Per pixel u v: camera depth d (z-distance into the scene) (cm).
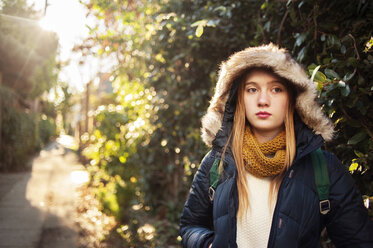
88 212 557
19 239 432
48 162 1286
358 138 155
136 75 536
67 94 2973
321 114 125
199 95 388
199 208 141
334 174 121
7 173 965
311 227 117
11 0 919
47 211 575
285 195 119
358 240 116
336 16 192
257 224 124
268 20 256
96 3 485
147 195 511
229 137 134
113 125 692
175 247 386
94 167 861
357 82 161
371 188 163
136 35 494
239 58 128
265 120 127
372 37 153
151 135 491
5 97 945
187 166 392
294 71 122
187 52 369
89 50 594
